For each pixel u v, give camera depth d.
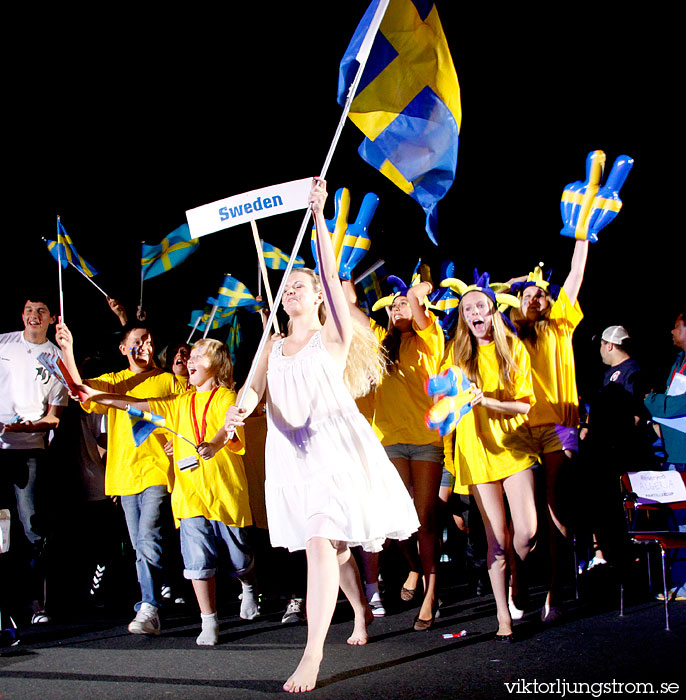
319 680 3.53
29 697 3.39
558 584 4.87
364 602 4.36
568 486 5.08
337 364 3.58
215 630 4.53
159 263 6.69
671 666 3.51
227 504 4.71
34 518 5.65
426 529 4.85
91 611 6.03
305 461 3.54
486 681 3.41
